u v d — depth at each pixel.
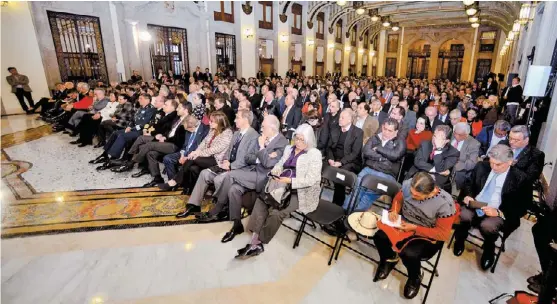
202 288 2.32
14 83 8.51
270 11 15.16
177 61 12.39
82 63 9.88
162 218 3.29
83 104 6.62
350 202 2.79
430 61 27.41
